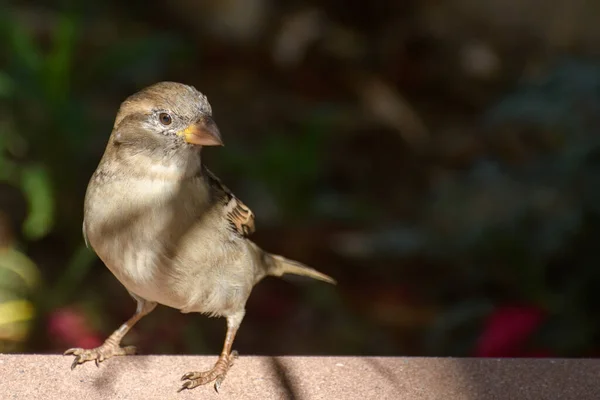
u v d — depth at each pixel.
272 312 11.01
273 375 6.55
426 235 10.98
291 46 16.50
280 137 13.42
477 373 6.61
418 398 6.25
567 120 10.76
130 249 6.33
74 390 6.29
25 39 11.82
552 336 9.50
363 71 16.52
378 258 11.69
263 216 12.20
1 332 9.93
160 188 6.32
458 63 16.34
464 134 14.81
